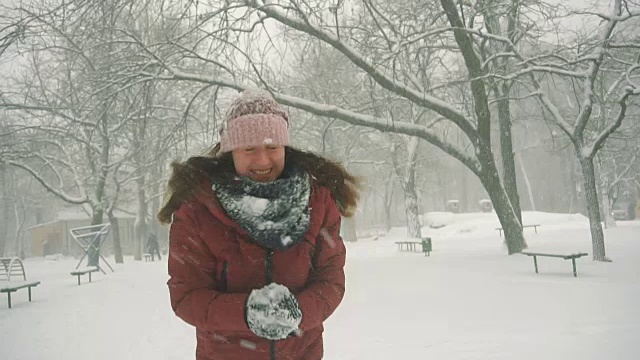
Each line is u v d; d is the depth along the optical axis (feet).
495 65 62.03
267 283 7.09
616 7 44.70
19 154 75.10
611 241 67.51
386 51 51.98
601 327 20.95
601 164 102.37
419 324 23.44
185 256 7.12
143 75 49.88
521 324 22.38
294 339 7.29
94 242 67.62
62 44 57.41
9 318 31.71
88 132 73.20
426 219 140.87
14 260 56.80
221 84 49.44
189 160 7.41
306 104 50.93
